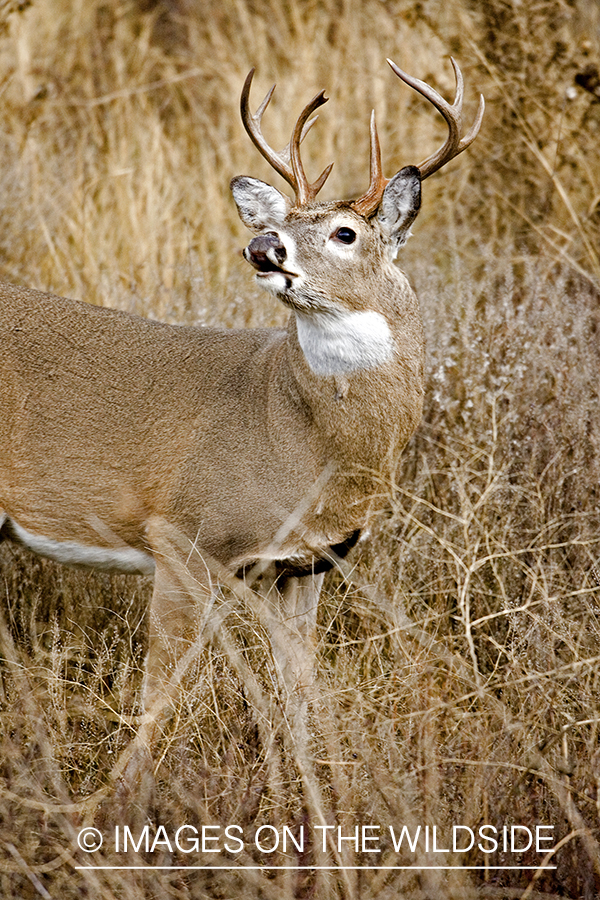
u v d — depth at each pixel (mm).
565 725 7574
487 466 10023
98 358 8750
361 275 8203
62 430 8656
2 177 13859
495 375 10805
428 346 11133
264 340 8727
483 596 9117
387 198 8297
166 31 18609
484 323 11195
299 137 9000
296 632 8648
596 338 11477
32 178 14297
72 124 16125
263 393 8461
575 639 8453
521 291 12523
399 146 16016
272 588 8875
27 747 7680
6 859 7012
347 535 8602
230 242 14297
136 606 9781
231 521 8398
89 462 8609
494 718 7609
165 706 8188
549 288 11930
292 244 8023
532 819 7297
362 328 8242
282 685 8062
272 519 8383
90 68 17094
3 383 8719
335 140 16266
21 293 9055
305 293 8039
